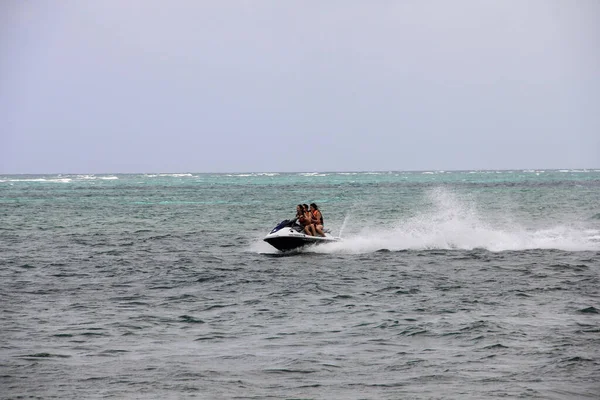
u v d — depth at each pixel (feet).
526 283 224.33
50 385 121.70
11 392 117.91
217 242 369.30
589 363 132.46
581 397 114.52
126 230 443.73
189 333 159.22
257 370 130.62
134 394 117.29
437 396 115.96
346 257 296.71
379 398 115.24
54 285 225.76
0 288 219.20
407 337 153.38
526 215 561.43
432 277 239.09
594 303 189.37
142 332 160.04
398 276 241.96
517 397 114.83
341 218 543.39
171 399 115.03
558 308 182.80
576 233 402.93
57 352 142.61
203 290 216.54
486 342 147.74
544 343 146.41
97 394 117.19
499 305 187.73
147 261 288.10
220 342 151.12
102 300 199.82
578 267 259.80
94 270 260.62
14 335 156.76
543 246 332.19
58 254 311.47
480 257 292.40
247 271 257.55
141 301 198.39
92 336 156.35
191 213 616.39
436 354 140.15
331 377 126.31
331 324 167.22
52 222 508.94
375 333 157.58
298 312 181.78
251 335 157.17
